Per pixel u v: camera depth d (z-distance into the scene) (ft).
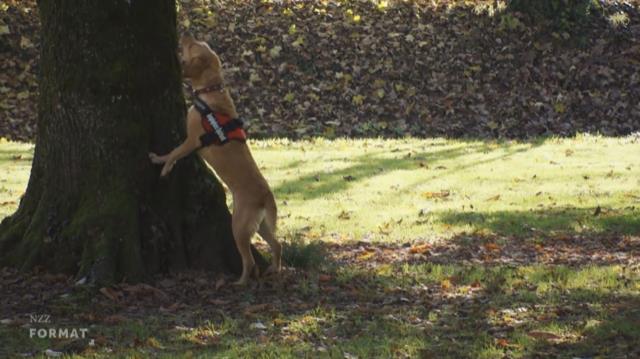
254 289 31.40
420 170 58.34
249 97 75.92
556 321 28.14
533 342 25.90
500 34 82.94
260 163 60.03
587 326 27.43
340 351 24.82
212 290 31.12
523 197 50.80
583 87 78.89
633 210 47.24
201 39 80.23
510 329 27.30
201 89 31.22
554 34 82.94
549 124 74.23
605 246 40.27
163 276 32.17
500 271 34.86
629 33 84.38
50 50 31.81
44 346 25.03
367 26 83.15
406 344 25.62
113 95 31.65
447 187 53.62
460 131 72.95
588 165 59.57
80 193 31.81
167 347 25.18
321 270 34.81
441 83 78.23
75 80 31.53
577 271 34.94
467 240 41.27
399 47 81.15
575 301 30.78
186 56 31.30
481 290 32.27
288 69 78.69
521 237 42.04
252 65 78.95
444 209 48.08
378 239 41.73
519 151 64.69
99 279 30.14
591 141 68.74
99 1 31.32
